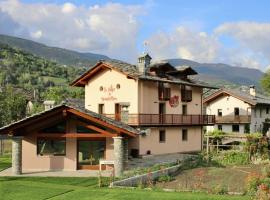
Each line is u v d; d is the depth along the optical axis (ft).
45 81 582.35
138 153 153.58
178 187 89.30
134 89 157.17
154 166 113.70
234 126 236.63
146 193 79.05
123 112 159.53
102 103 165.07
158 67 168.66
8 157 145.18
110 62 162.20
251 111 233.14
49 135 113.80
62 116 111.86
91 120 107.24
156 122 161.07
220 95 238.89
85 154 114.52
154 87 165.07
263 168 110.93
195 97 189.37
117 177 98.99
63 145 115.03
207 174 108.68
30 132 115.24
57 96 307.37
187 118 179.01
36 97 370.94
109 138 113.29
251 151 147.43
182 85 178.60
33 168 115.24
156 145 163.94
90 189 84.74
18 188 86.38
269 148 157.38
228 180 100.12
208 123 194.39
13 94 266.98
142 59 164.45
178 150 176.55
